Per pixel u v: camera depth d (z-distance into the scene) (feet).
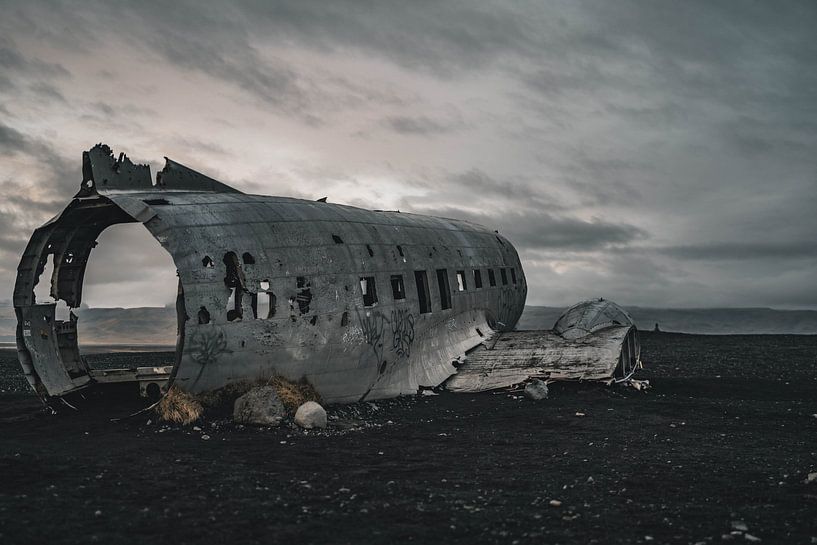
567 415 45.98
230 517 22.53
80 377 48.55
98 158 45.01
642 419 44.98
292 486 26.89
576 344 59.93
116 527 21.29
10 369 87.92
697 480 28.71
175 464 30.17
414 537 20.92
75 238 49.90
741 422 44.75
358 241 51.67
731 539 20.98
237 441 35.78
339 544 20.21
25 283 46.16
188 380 40.60
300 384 44.83
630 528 22.06
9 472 27.81
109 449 33.12
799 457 33.86
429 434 39.40
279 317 43.42
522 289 81.25
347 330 47.21
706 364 88.79
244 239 43.70
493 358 60.23
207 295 40.78
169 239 40.96
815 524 22.61
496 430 40.81
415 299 55.67
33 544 19.54
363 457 32.83
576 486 27.61
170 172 49.57
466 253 68.64
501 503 24.91
